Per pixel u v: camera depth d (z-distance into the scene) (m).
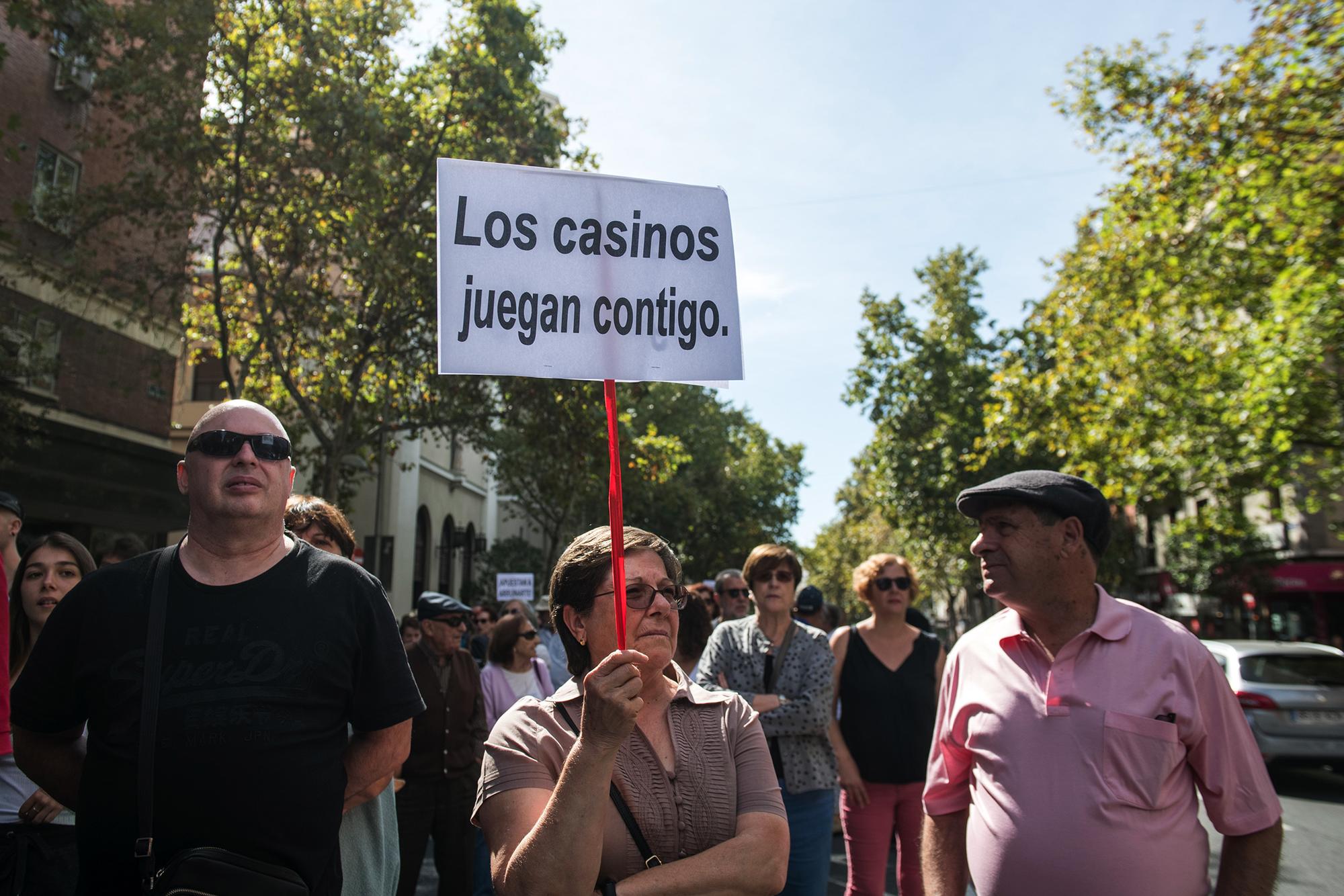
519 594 22.06
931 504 33.38
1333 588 29.86
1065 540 2.90
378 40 15.91
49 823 3.88
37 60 16.89
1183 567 31.52
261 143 14.91
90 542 17.45
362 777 2.88
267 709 2.57
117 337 18.86
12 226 16.23
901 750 5.39
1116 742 2.73
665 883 2.35
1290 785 11.67
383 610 2.89
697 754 2.60
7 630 3.79
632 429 20.08
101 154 18.50
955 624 43.16
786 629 5.24
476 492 40.72
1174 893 2.68
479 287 2.73
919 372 33.25
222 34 14.71
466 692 6.09
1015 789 2.84
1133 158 16.20
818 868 4.80
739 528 47.56
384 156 16.53
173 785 2.48
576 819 2.19
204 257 19.42
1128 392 18.33
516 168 2.82
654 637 2.62
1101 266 19.23
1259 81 14.07
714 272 2.92
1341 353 14.45
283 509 2.84
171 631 2.61
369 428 20.55
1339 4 12.88
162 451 18.97
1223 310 17.47
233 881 2.38
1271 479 17.17
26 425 14.40
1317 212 13.71
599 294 2.82
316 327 16.78
